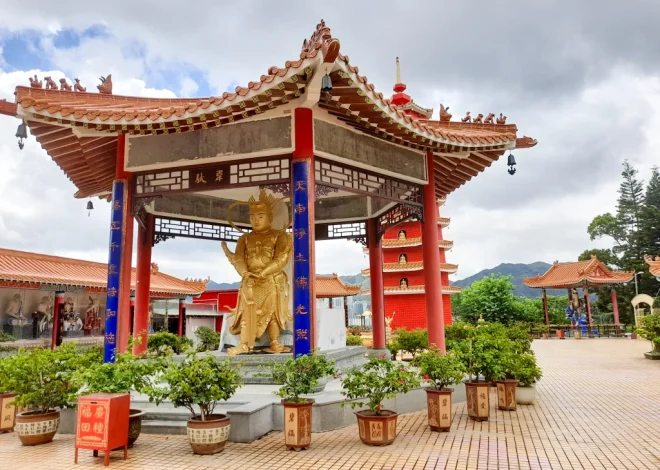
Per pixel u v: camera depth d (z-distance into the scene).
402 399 11.61
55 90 12.01
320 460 7.84
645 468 7.39
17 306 25.69
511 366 11.85
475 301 59.00
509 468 7.41
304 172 11.07
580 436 9.36
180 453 8.31
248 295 14.02
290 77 9.31
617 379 18.23
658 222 61.91
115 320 11.89
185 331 40.97
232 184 11.80
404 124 11.22
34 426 9.02
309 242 10.85
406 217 15.75
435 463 7.64
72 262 28.75
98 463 7.79
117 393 8.15
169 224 16.34
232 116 10.68
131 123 10.65
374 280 18.23
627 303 61.66
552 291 145.62
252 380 12.31
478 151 13.64
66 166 14.05
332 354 14.16
